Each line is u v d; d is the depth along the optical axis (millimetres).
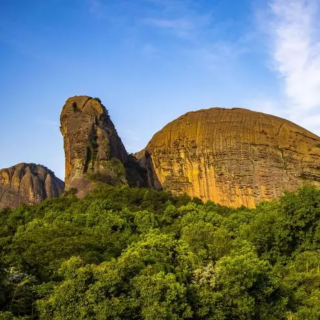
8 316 29578
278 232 49531
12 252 41781
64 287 31141
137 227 62281
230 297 34875
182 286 32438
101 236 49500
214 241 46375
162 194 87500
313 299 37406
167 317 30688
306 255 45625
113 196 82250
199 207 77812
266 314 35656
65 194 89688
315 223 48969
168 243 41000
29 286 34750
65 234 48031
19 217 76375
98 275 31688
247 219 64625
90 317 29891
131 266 33250
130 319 30750
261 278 36406
